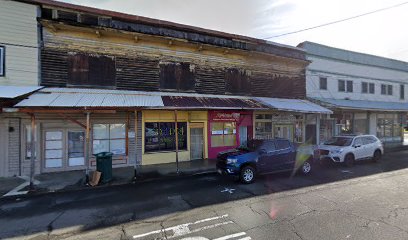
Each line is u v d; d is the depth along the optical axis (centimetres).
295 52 1758
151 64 1293
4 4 1018
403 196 716
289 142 1043
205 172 1100
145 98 1159
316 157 1207
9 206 692
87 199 748
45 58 1086
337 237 471
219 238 479
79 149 1185
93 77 1170
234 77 1527
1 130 1039
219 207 655
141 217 597
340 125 2027
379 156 1351
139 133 1279
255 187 847
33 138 865
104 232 520
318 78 1873
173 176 1040
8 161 1048
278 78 1692
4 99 914
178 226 540
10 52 1027
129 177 1021
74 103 941
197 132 1471
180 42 1330
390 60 2358
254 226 529
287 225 530
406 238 463
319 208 629
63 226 553
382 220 546
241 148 1004
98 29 1141
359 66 2117
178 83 1358
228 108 1226
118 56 1219
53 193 819
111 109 980
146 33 1245
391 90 2367
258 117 1647
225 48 1444
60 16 1112
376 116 2269
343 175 1011
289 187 840
